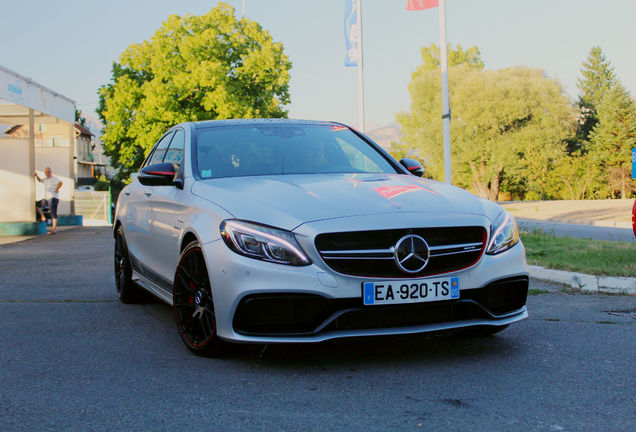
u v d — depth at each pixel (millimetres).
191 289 3789
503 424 2611
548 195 62406
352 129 5301
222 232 3461
